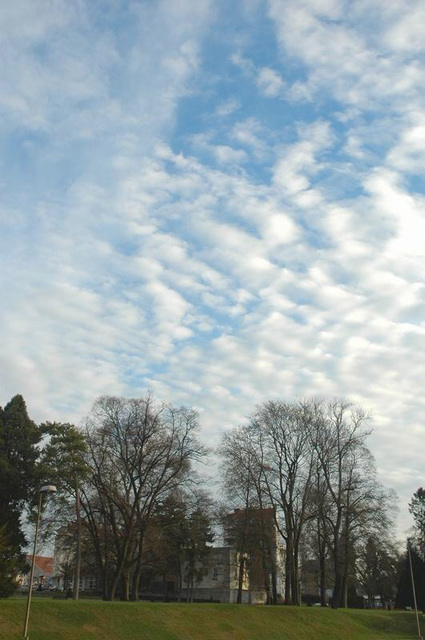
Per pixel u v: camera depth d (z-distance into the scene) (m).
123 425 56.16
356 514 60.69
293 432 61.59
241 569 70.38
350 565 69.75
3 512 50.81
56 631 33.38
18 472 54.53
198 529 74.00
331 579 93.50
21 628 32.44
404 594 82.56
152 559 66.12
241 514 61.62
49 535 54.59
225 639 41.19
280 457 61.19
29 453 55.28
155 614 41.06
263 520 60.66
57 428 53.84
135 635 36.47
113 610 38.88
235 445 61.47
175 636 38.38
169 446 56.06
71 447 53.25
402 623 60.81
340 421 63.53
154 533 60.38
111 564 69.38
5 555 43.38
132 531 54.75
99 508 57.03
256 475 60.22
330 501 62.09
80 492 56.34
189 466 57.66
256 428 62.00
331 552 69.31
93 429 56.12
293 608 54.19
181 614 43.06
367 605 104.62
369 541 63.19
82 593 91.75
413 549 83.88
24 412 57.47
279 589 106.50
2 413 56.69
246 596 106.06
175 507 58.16
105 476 55.72
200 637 39.91
